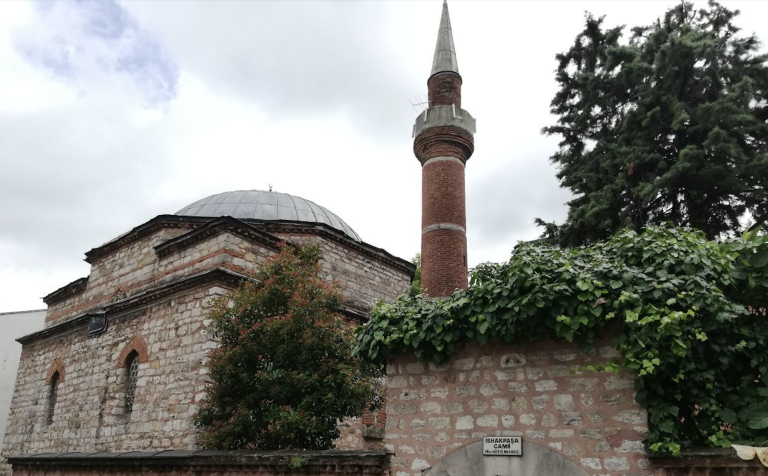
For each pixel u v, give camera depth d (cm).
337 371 1174
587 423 640
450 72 2244
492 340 721
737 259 684
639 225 2002
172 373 1512
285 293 1259
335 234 1973
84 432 1762
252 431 1133
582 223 2108
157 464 1100
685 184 1906
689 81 2058
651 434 598
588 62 2353
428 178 2061
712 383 610
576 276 661
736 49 2114
